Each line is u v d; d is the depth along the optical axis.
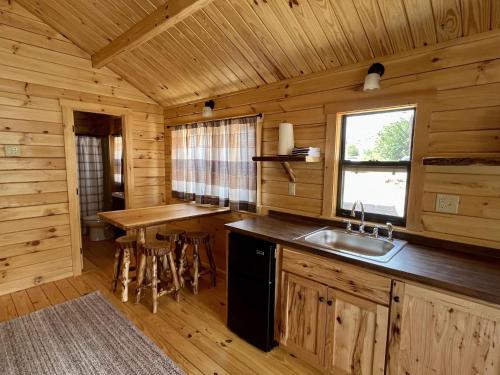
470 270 1.46
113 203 4.93
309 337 1.91
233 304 2.33
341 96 2.24
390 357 1.55
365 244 2.09
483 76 1.62
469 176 1.71
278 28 2.11
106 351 2.08
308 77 2.44
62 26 3.03
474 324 1.28
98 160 5.04
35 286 3.12
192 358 2.04
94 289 3.06
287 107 2.62
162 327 2.40
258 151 2.87
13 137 2.91
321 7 1.82
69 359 2.00
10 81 2.86
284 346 2.07
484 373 1.28
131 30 2.62
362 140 2.23
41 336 2.24
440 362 1.39
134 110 3.89
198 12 2.26
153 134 4.14
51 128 3.15
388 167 2.09
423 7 1.60
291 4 1.88
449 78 1.73
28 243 3.07
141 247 2.75
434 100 1.79
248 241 2.17
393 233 2.02
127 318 2.51
